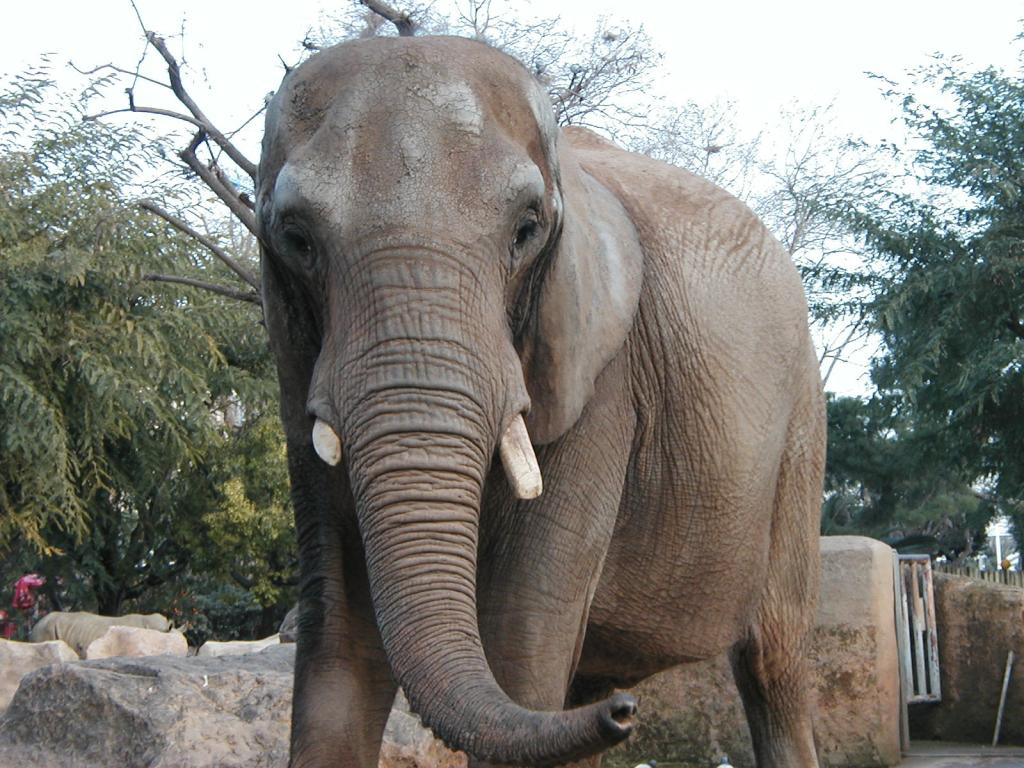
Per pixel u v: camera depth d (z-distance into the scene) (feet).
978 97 70.69
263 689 25.53
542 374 13.52
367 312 12.05
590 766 16.49
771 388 18.42
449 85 12.71
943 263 69.41
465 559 11.70
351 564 14.84
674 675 36.27
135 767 23.99
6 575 75.36
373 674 14.96
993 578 51.42
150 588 82.69
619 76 66.18
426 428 11.77
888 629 35.65
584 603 15.40
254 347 74.90
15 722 25.72
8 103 65.72
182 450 66.44
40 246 62.64
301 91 13.15
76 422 64.08
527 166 12.58
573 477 15.03
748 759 35.50
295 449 14.61
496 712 10.56
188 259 68.33
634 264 15.88
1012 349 64.34
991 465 74.49
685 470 17.06
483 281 12.26
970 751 37.40
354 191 12.26
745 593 18.93
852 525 110.73
